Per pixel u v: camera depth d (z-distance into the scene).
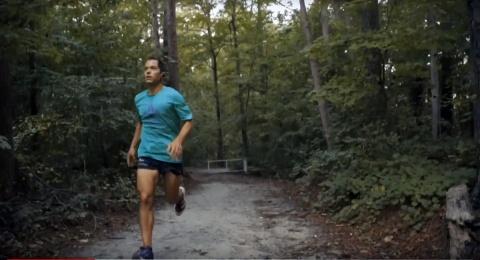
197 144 30.06
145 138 4.18
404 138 9.30
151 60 4.27
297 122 20.55
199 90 31.00
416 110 12.77
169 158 4.15
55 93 8.82
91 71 10.23
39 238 5.36
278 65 20.72
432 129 11.27
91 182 8.52
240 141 28.86
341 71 11.07
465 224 4.36
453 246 4.50
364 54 8.73
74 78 9.07
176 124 4.25
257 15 24.66
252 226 6.77
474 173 5.88
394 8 8.31
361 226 6.33
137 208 8.25
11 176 6.06
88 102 9.12
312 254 5.06
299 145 19.75
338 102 8.98
